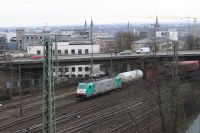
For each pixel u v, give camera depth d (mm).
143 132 48469
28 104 65938
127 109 58562
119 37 187375
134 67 103688
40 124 51531
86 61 100625
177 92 47656
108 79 76875
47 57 25312
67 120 53625
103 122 52469
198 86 74438
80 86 70062
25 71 95375
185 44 189000
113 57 103000
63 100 69500
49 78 25250
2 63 89438
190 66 91875
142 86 58406
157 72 56344
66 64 98750
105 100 69375
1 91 72812
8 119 55156
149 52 113625
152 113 55719
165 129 45625
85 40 164375
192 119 55031
